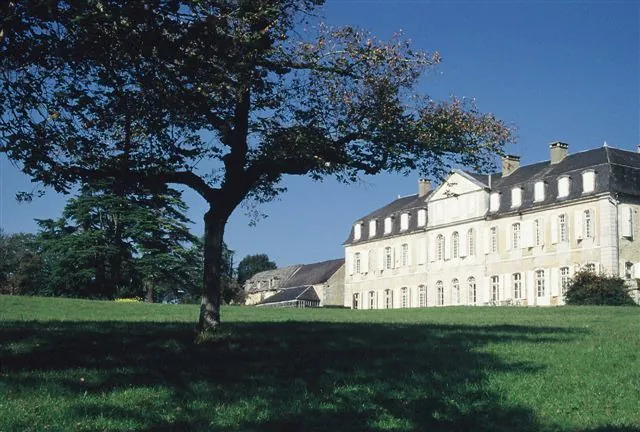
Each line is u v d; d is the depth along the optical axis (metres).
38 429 9.19
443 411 10.80
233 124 16.19
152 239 55.59
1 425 9.16
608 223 57.28
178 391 11.31
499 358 14.38
